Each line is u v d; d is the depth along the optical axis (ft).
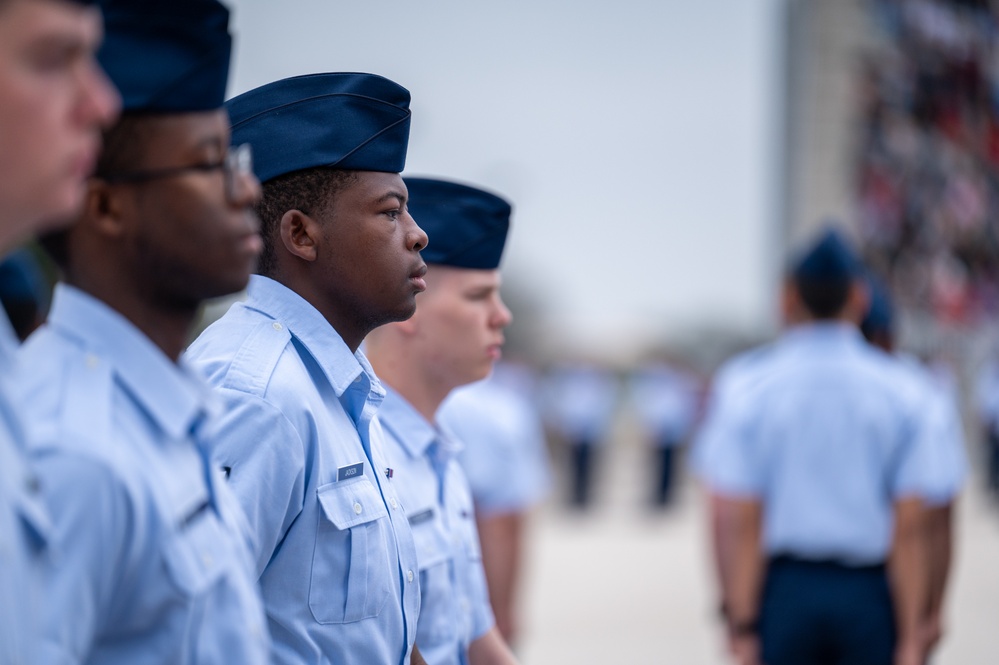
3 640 4.91
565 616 37.60
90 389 5.73
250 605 6.34
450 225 11.53
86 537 5.37
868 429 16.93
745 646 17.76
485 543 17.39
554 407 84.12
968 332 37.55
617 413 123.13
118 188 5.98
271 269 8.79
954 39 37.52
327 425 8.38
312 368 8.62
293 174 8.65
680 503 73.97
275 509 7.93
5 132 5.01
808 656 17.25
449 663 10.43
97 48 5.95
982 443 66.39
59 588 5.28
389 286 8.73
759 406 17.48
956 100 37.58
